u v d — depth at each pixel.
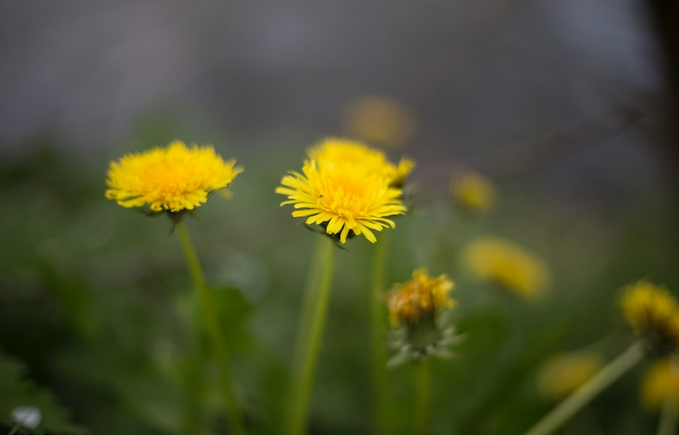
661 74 0.51
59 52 0.97
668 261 0.61
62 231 0.51
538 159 0.56
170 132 0.63
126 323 0.47
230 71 1.11
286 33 1.20
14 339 0.43
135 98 0.93
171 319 0.48
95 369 0.43
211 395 0.43
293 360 0.48
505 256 0.51
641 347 0.42
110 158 0.60
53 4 1.09
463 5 0.98
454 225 0.50
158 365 0.44
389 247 0.49
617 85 0.55
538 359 0.45
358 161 0.38
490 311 0.46
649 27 0.51
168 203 0.36
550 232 0.81
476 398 0.45
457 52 0.74
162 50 1.05
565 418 0.42
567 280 0.67
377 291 0.42
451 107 0.94
